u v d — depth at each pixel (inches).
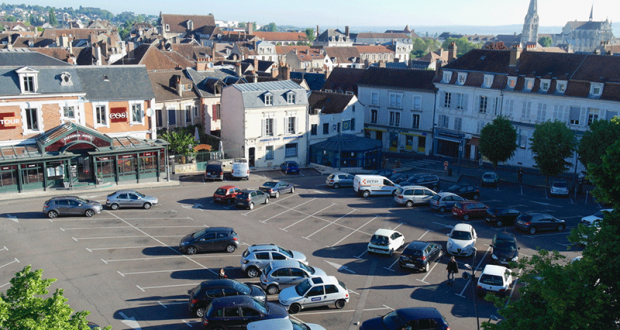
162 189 2118.6
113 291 1206.9
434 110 3129.9
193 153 2472.9
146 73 2324.1
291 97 2642.7
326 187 2289.6
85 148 2049.7
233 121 2596.0
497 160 2495.1
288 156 2714.1
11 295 721.6
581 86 2497.5
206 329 1012.5
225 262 1409.9
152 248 1478.8
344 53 7421.3
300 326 982.4
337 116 2856.8
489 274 1238.3
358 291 1266.0
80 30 6919.3
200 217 1775.3
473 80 2925.7
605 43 3922.2
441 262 1475.1
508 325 754.2
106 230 1599.4
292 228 1707.7
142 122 2281.0
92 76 2187.5
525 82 2694.4
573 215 1927.9
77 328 722.8
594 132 2089.1
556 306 678.5
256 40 7726.4
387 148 3368.6
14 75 1991.9
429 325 999.0
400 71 3324.3
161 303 1159.0
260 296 1117.1
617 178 702.5
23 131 2005.4
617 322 720.3
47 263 1341.0
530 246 1606.8
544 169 2267.5
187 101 2773.1
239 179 2342.5
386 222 1804.9
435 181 2271.2
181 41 7696.9
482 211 1872.5
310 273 1254.9
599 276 713.6
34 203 1836.9
